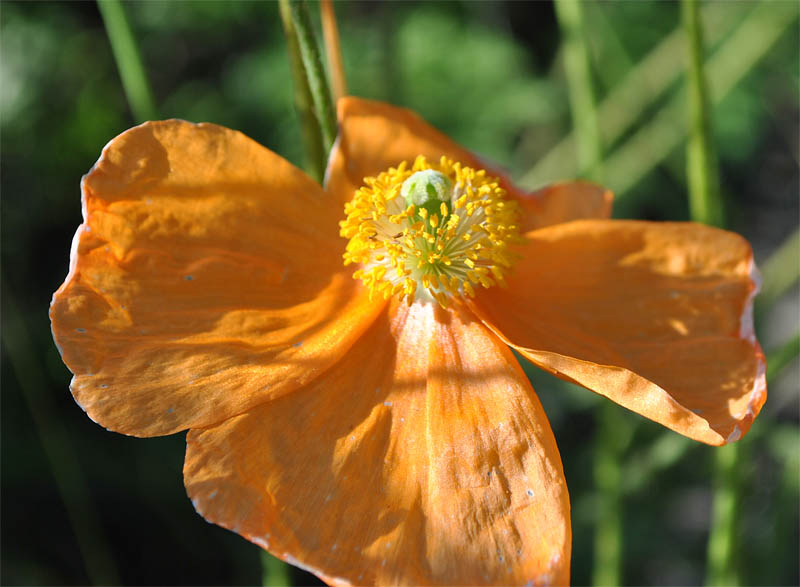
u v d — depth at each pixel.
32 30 0.39
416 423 0.15
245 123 0.40
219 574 0.32
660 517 0.31
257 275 0.16
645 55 0.39
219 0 0.40
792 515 0.21
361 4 0.37
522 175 0.38
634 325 0.16
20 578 0.30
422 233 0.16
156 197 0.15
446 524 0.14
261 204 0.16
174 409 0.14
